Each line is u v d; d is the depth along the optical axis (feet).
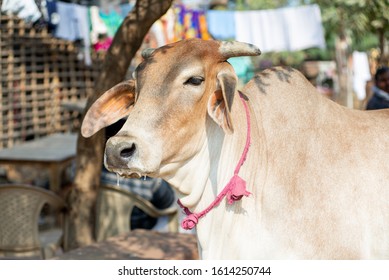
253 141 7.68
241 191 7.30
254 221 7.51
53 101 27.35
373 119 8.07
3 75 24.90
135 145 6.63
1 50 24.64
